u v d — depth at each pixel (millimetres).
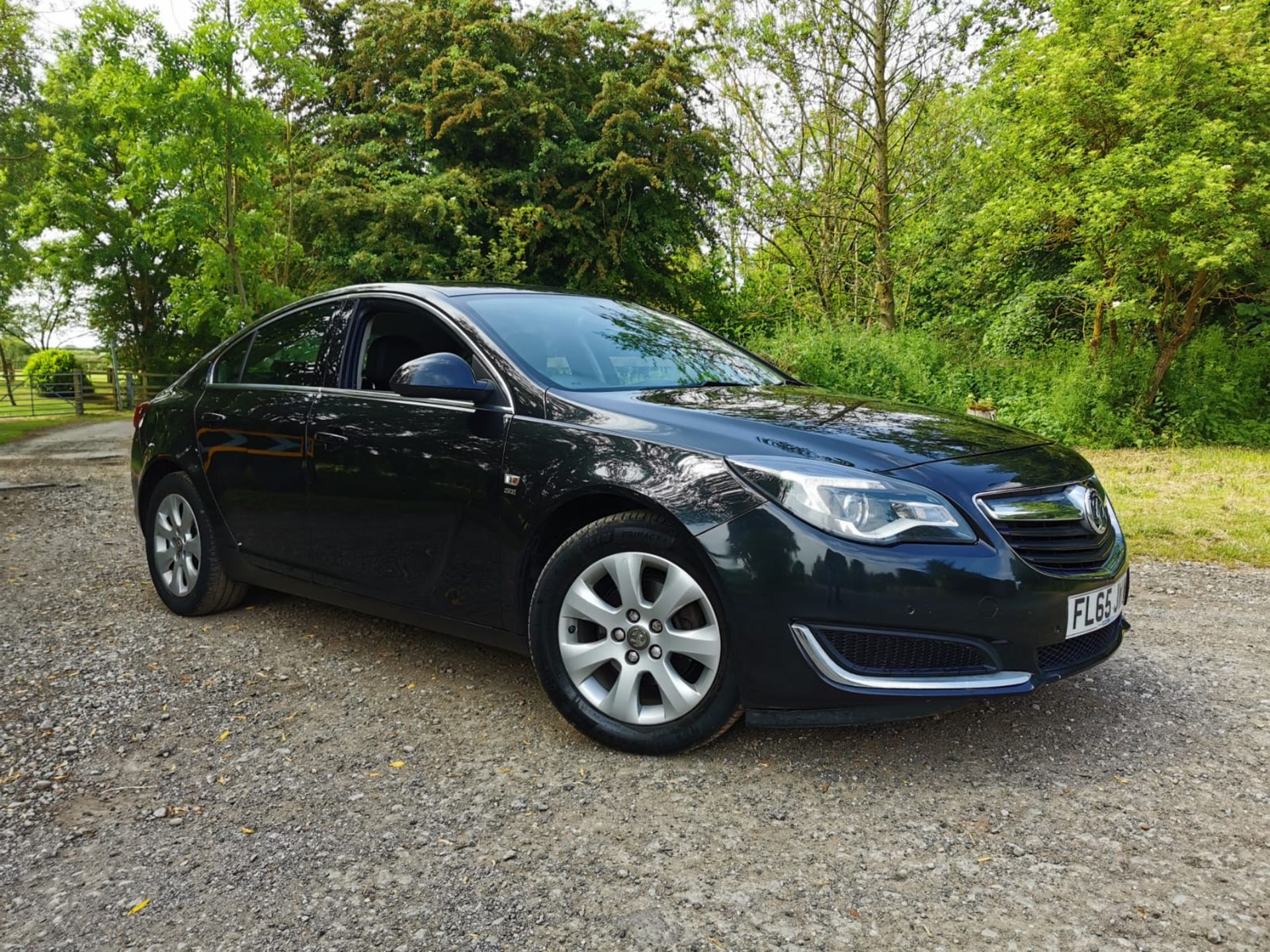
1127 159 11383
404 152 19766
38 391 24406
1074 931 1821
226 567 4004
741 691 2467
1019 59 13125
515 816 2316
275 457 3625
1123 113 11648
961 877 2021
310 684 3285
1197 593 4684
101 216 28172
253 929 1854
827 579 2352
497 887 2000
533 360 3100
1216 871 2033
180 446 4109
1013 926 1842
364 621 4066
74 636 3877
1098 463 10148
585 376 3139
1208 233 11305
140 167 11727
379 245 18594
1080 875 2025
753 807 2355
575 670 2709
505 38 20250
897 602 2336
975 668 2412
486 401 2990
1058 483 2645
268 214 13023
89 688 3252
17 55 20750
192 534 4125
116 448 13406
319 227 19156
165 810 2363
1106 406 12492
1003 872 2043
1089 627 2562
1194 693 3180
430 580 3105
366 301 3623
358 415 3334
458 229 18156
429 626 3193
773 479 2441
